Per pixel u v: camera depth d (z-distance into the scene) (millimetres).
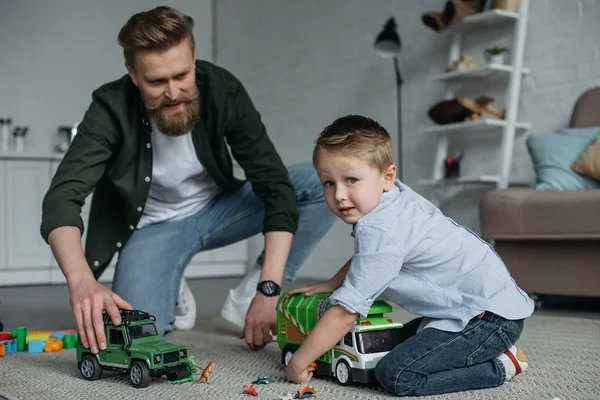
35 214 4711
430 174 4043
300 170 2176
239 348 1873
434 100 4020
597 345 1851
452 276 1323
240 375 1467
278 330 1547
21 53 5273
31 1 5312
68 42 5426
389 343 1338
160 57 1541
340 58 4652
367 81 4449
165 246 1971
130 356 1349
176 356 1360
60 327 2492
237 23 5633
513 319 1323
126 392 1295
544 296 3092
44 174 4738
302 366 1334
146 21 1542
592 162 2822
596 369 1500
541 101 3525
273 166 1881
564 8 3428
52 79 5363
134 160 1833
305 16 4934
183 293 2279
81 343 1439
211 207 2098
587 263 2664
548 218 2670
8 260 4625
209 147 1909
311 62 4887
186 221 2055
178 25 1553
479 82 3770
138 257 1923
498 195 2836
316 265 4805
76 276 1402
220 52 5852
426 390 1242
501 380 1328
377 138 1296
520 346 1849
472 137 3816
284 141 5145
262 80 5363
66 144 5281
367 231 1277
